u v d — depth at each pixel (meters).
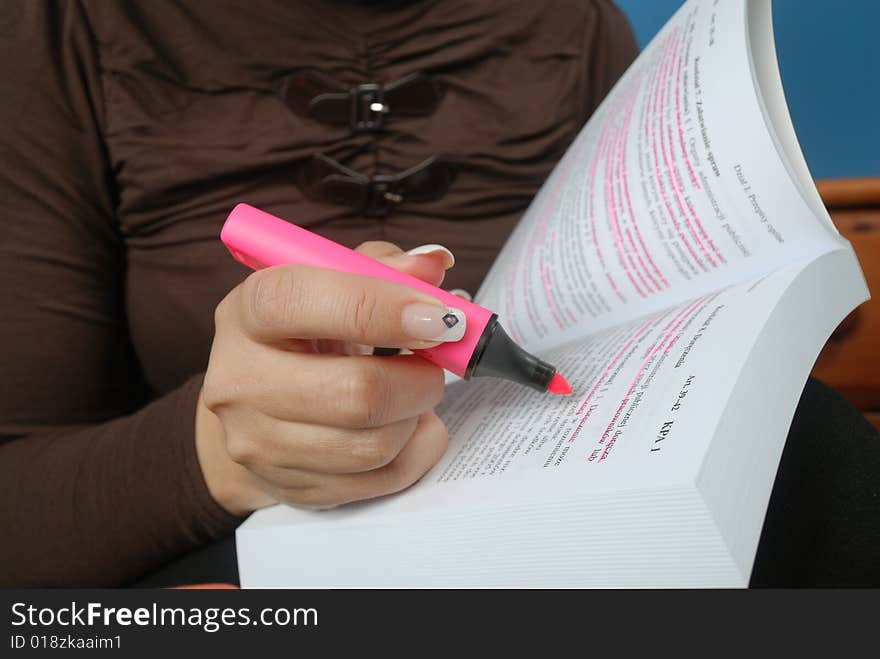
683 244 0.29
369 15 0.48
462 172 0.52
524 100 0.53
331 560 0.25
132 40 0.45
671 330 0.25
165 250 0.47
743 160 0.26
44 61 0.43
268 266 0.26
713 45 0.29
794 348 0.22
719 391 0.19
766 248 0.27
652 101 0.32
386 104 0.49
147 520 0.32
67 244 0.43
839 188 0.51
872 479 0.23
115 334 0.48
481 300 0.40
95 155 0.46
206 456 0.32
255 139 0.47
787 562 0.22
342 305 0.21
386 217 0.51
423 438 0.26
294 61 0.48
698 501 0.17
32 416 0.41
